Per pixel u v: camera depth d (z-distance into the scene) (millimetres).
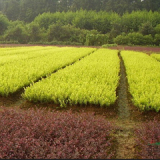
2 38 63688
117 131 5262
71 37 64562
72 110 6625
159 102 6375
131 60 17859
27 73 10367
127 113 6734
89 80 9312
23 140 3725
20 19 131750
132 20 92625
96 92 7098
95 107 6855
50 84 8094
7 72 10227
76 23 98250
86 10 126812
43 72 10844
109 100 6688
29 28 68875
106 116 6320
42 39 66938
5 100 7574
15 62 14281
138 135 4547
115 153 4176
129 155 4105
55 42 56719
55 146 3795
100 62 15367
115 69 12211
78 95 7008
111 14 106062
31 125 4512
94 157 3562
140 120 6090
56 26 65500
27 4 137375
